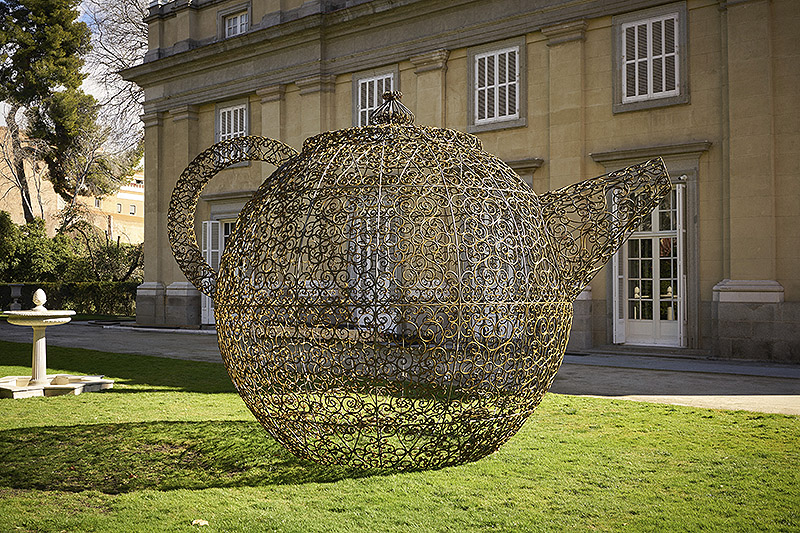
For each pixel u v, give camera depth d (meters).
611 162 14.01
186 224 6.54
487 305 4.39
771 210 12.12
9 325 22.00
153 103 22.20
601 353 13.52
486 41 15.63
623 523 3.82
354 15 17.42
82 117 37.78
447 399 4.49
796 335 11.77
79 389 8.28
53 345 14.66
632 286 14.05
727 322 12.37
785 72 12.13
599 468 4.88
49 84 37.16
